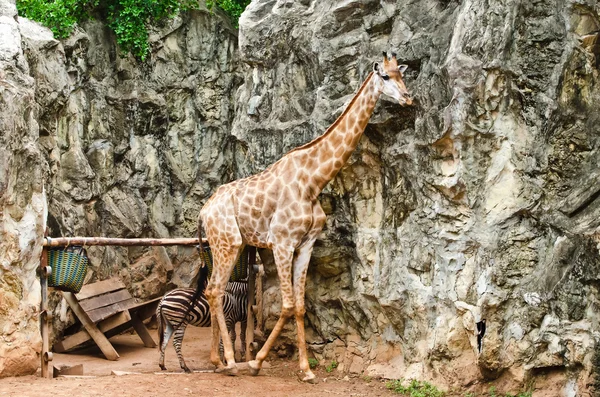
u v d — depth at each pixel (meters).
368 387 7.22
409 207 7.31
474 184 6.74
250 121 8.78
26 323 7.34
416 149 7.17
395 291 7.38
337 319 8.12
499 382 6.70
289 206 7.38
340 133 7.30
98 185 10.73
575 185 6.50
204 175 12.55
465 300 6.73
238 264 8.20
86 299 8.97
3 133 7.19
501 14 6.64
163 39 12.05
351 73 7.90
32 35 9.59
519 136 6.68
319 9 8.33
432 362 6.96
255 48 8.71
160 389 6.70
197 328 11.38
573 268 6.32
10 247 7.22
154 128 11.89
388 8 7.63
